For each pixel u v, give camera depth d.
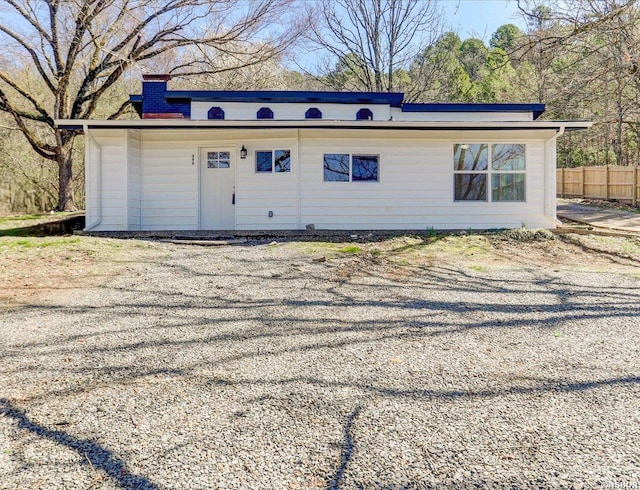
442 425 2.49
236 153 11.42
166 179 11.52
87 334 4.12
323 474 2.07
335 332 4.18
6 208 21.59
